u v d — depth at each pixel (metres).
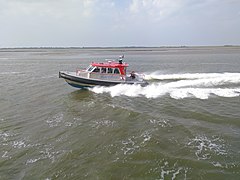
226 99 17.69
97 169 9.00
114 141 11.22
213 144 10.48
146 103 17.27
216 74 28.48
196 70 37.28
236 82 23.39
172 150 10.08
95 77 21.45
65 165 9.40
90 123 13.72
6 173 9.04
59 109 16.75
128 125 13.05
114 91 20.64
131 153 9.98
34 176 8.80
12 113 15.95
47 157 10.07
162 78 26.83
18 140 11.74
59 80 29.08
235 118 13.45
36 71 39.94
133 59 73.00
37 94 21.47
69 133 12.44
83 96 19.97
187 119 13.70
